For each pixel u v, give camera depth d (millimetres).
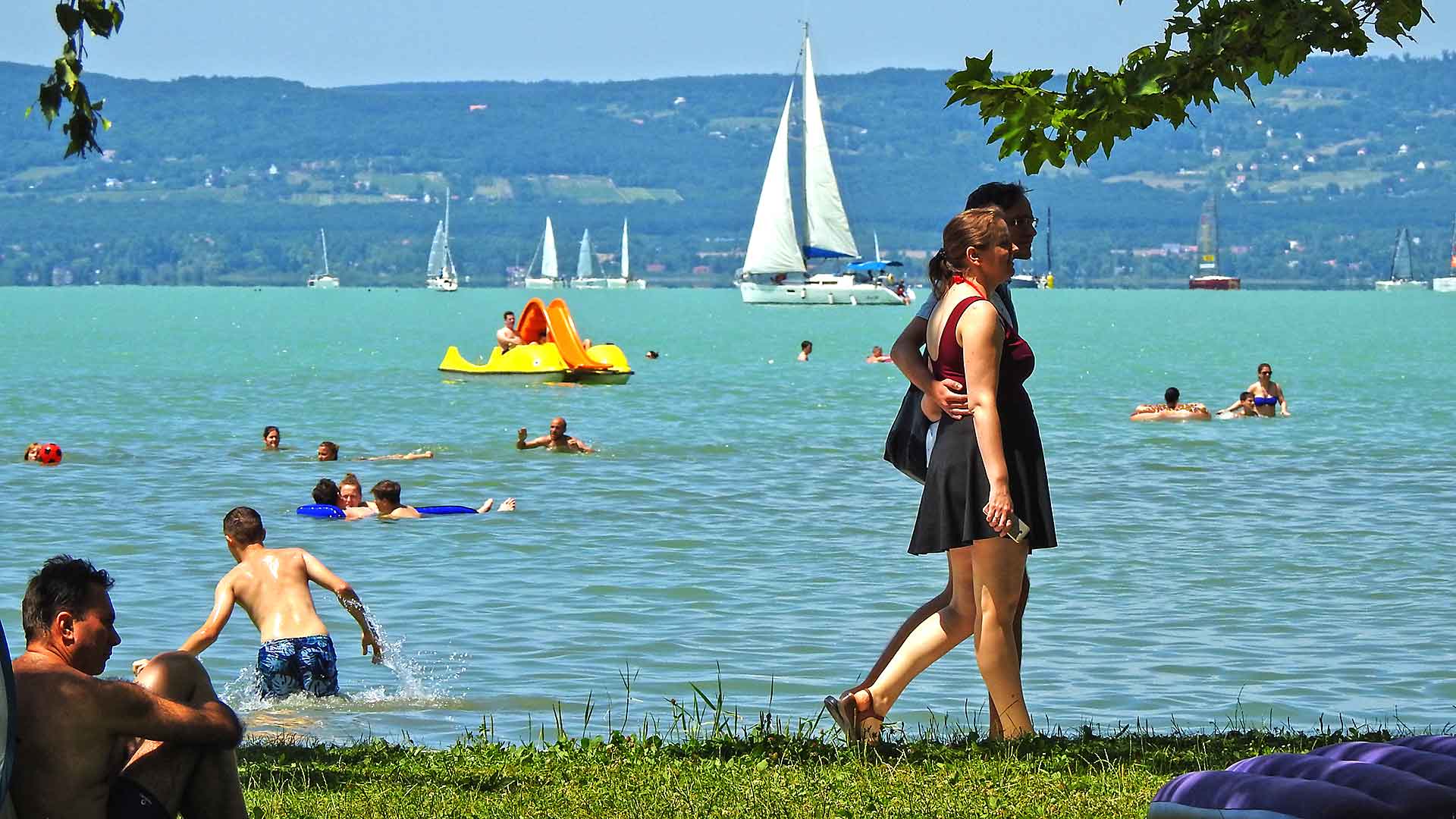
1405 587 33250
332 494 44750
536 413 79812
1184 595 32500
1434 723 22516
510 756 17828
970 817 14648
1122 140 16328
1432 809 11805
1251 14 15695
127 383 101500
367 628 25578
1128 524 42375
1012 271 16812
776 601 32094
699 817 14773
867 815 14766
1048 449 62156
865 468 56250
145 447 62688
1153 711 23453
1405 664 26500
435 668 26594
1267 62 15992
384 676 26031
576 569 35906
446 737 22375
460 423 73875
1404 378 112562
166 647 28062
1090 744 17578
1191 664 26484
